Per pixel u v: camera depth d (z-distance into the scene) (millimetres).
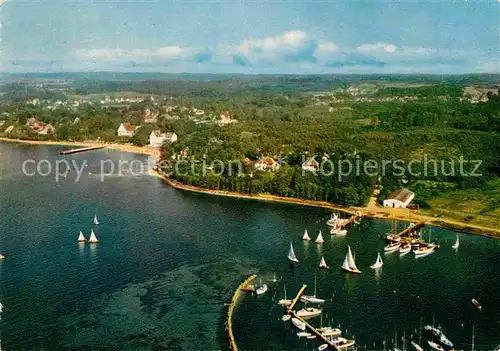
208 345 170500
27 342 171375
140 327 181250
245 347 168875
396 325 182125
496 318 186625
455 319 186125
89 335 175875
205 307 195375
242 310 193500
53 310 191625
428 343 169875
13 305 194625
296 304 198250
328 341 169625
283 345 170375
